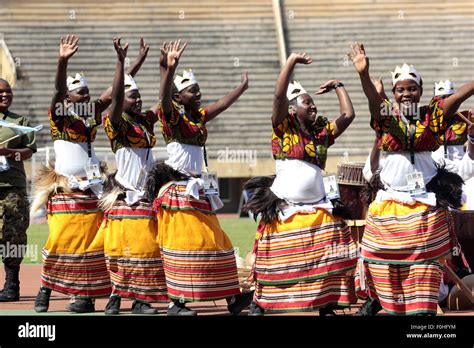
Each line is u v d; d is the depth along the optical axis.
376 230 16.80
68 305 19.47
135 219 18.62
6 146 21.50
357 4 66.56
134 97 18.86
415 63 62.50
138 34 64.12
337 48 63.75
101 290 19.41
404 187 16.77
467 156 18.89
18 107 59.41
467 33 64.50
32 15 64.62
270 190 17.34
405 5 66.19
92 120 19.56
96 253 19.34
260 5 66.25
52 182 19.39
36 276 26.22
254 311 17.30
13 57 62.03
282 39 62.88
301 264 16.94
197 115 18.67
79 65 61.50
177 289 17.98
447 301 19.41
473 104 55.62
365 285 17.92
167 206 18.09
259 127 59.03
